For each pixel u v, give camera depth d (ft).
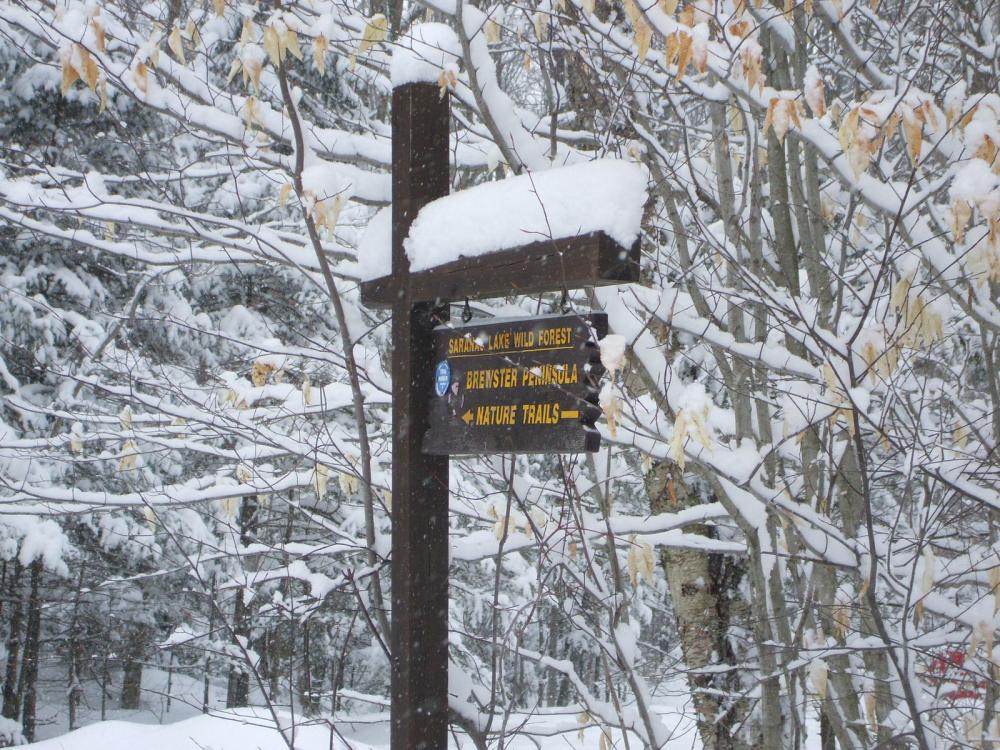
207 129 12.94
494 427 9.33
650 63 12.04
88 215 13.53
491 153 13.33
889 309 10.33
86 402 21.83
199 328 16.08
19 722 49.75
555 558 13.08
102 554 41.34
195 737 30.53
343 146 13.03
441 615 10.23
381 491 14.03
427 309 10.36
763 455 12.71
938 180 10.49
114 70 12.37
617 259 8.51
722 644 17.84
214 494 15.48
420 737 9.91
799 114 9.80
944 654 12.34
